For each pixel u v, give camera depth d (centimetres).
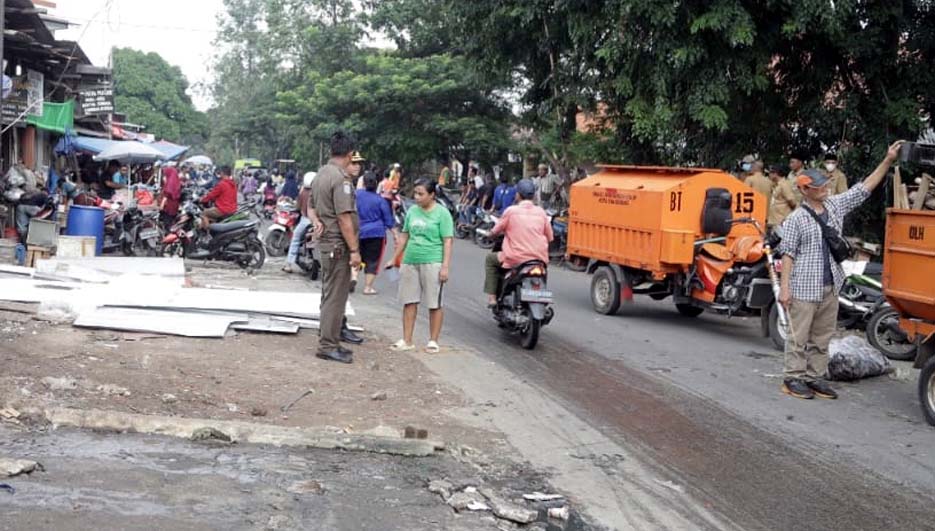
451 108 3447
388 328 1079
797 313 828
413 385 798
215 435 599
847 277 1099
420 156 3459
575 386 852
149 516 462
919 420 768
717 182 1183
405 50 3741
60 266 1215
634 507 554
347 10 4059
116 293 1005
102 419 595
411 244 938
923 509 564
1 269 1121
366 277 1367
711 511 552
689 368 945
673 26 1566
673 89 1670
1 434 564
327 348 850
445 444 639
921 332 802
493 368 895
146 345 817
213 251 1558
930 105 1611
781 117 1730
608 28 1683
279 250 1764
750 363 978
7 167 1911
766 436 709
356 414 694
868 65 1564
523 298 998
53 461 528
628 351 1027
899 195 874
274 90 5272
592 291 1322
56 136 2505
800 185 819
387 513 505
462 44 2198
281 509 492
